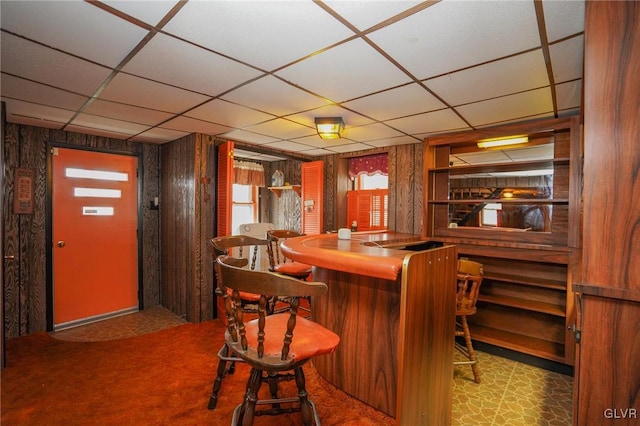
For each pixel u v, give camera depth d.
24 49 1.62
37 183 3.31
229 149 3.44
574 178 2.64
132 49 1.62
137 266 4.07
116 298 3.89
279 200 5.33
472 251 3.04
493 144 3.26
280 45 1.57
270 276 1.24
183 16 1.33
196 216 3.53
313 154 4.71
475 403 2.16
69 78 1.99
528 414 2.05
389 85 2.08
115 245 3.88
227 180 3.42
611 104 1.00
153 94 2.27
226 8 1.27
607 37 1.01
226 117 2.85
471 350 2.48
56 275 3.44
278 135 3.56
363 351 1.99
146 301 4.14
